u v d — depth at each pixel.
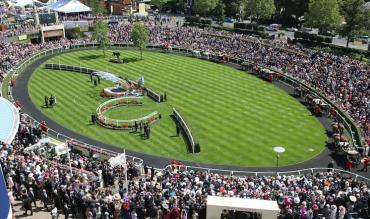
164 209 32.72
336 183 42.53
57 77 91.81
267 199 36.31
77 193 34.22
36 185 35.81
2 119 51.00
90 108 74.19
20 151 45.72
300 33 120.50
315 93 77.56
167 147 59.94
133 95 79.06
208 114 71.19
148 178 45.31
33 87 84.75
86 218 32.97
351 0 103.50
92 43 122.12
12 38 117.88
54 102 75.12
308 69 87.88
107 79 84.75
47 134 62.34
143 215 32.78
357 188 40.03
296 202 35.44
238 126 66.50
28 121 63.31
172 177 43.00
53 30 126.06
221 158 56.69
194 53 109.56
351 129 63.19
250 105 75.25
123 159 42.12
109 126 66.19
